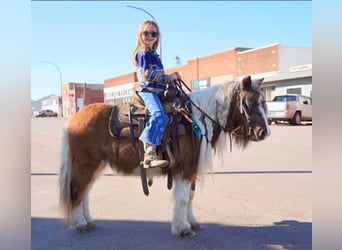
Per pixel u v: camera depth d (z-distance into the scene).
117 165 4.50
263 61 33.78
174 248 4.07
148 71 4.23
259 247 4.09
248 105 4.26
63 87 69.50
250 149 11.84
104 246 4.15
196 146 4.40
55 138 17.27
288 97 22.38
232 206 5.57
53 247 4.12
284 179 7.30
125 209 5.56
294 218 5.02
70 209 4.51
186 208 4.51
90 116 4.51
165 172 4.42
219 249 4.04
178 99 4.41
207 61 40.28
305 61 33.59
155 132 4.11
